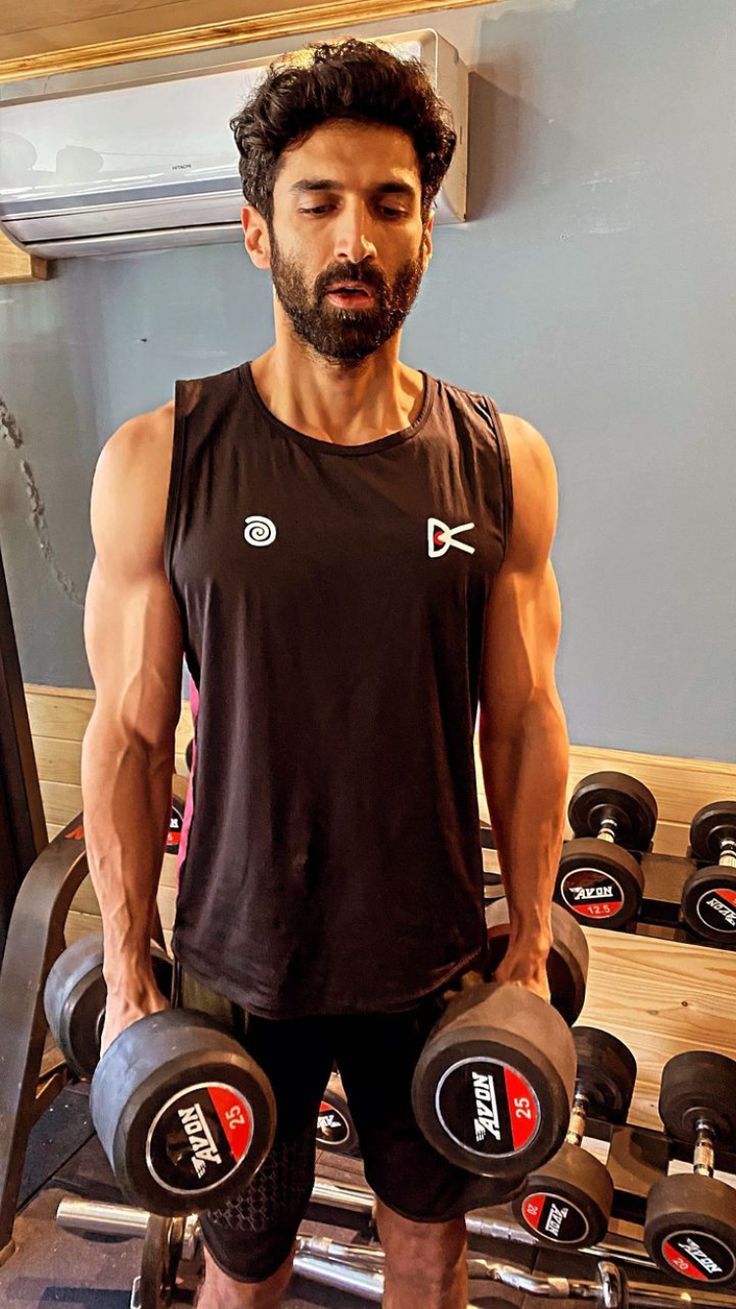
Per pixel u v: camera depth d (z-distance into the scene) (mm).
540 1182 1443
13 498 2178
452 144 925
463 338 1758
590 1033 1701
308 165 845
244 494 915
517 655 1039
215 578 911
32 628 2252
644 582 1759
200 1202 997
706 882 1583
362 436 932
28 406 2111
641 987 1866
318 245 855
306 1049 1100
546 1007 1046
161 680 991
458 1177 1113
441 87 1516
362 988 1011
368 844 973
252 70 1597
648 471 1709
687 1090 1595
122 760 1005
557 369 1719
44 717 2281
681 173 1573
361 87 826
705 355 1631
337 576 910
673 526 1718
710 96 1531
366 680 933
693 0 1502
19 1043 1604
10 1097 1616
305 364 913
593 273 1657
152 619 971
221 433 937
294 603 911
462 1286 1197
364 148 839
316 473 917
